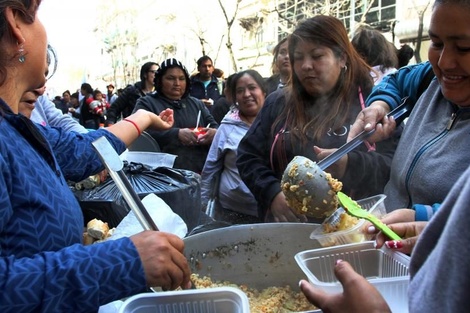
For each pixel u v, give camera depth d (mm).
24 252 721
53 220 764
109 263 706
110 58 31484
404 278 727
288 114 1635
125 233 1168
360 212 972
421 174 1103
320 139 1546
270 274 1227
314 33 1510
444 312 389
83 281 681
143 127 1530
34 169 771
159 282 740
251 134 1752
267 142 1711
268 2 13711
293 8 12602
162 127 1649
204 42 15484
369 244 920
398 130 1518
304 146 1570
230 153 2320
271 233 1222
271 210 1559
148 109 3096
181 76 3180
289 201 1117
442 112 1132
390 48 2377
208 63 5602
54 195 790
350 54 1564
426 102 1212
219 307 722
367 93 1592
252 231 1226
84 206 1575
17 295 642
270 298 1132
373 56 2316
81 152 1253
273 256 1225
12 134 780
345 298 570
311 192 1058
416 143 1164
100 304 704
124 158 1944
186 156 2914
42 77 851
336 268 598
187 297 723
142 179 1713
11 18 740
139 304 715
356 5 11391
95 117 8438
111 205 1554
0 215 683
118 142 1411
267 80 2910
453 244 383
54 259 689
